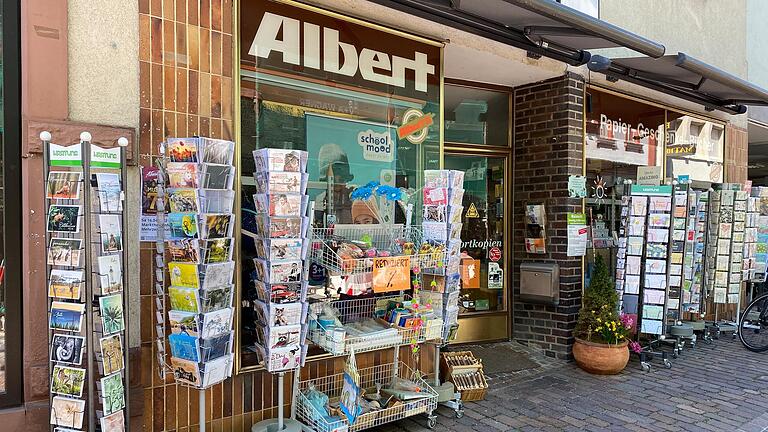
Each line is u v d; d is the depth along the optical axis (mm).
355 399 3377
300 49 3928
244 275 3588
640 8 6578
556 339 5840
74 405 2633
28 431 2900
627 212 6152
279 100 3832
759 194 7781
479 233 6230
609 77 5848
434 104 4742
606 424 4070
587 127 6125
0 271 2934
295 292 3215
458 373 4547
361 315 4094
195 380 2879
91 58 3059
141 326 3188
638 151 6855
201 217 2830
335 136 4160
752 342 6492
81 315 2613
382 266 3584
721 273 7008
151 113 3232
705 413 4316
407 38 4539
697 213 6570
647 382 5098
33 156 2902
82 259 2639
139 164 3193
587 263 6273
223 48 3508
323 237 3967
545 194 5988
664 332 5785
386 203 4457
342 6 4113
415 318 3799
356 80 4254
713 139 8148
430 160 4742
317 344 3586
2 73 2906
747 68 8547
